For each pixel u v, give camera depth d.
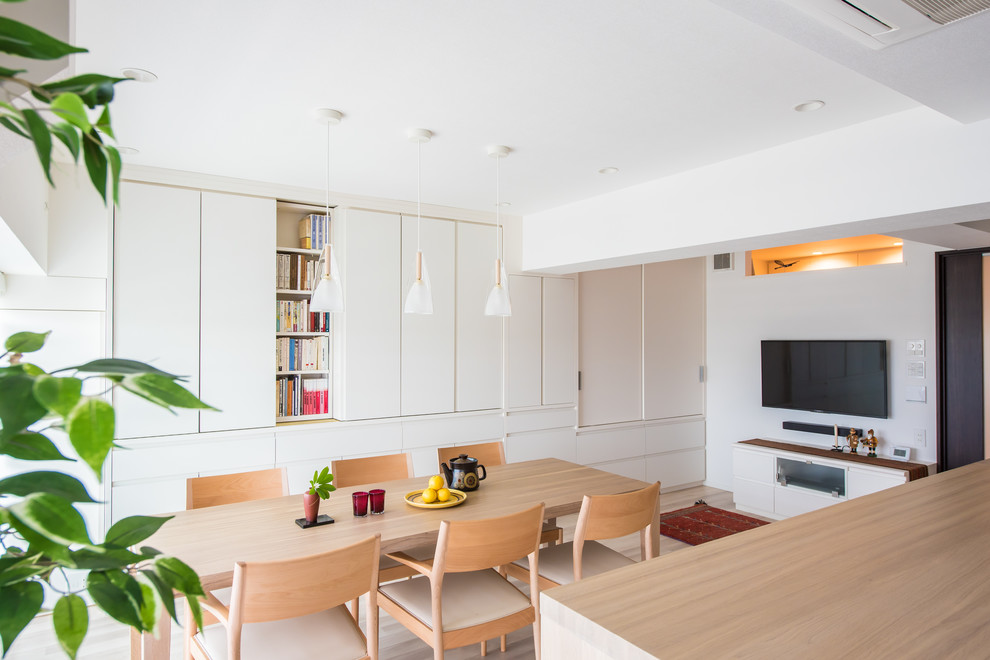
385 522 2.55
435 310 4.66
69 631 0.51
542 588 2.72
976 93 2.17
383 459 3.54
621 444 5.80
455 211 4.79
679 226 3.79
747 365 6.07
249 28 2.03
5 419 0.43
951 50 1.82
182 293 3.73
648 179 3.94
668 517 5.26
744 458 5.47
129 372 0.48
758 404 5.96
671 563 1.52
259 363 3.98
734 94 2.60
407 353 4.52
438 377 4.67
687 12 1.96
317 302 2.80
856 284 5.19
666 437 6.17
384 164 3.61
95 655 2.96
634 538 4.66
